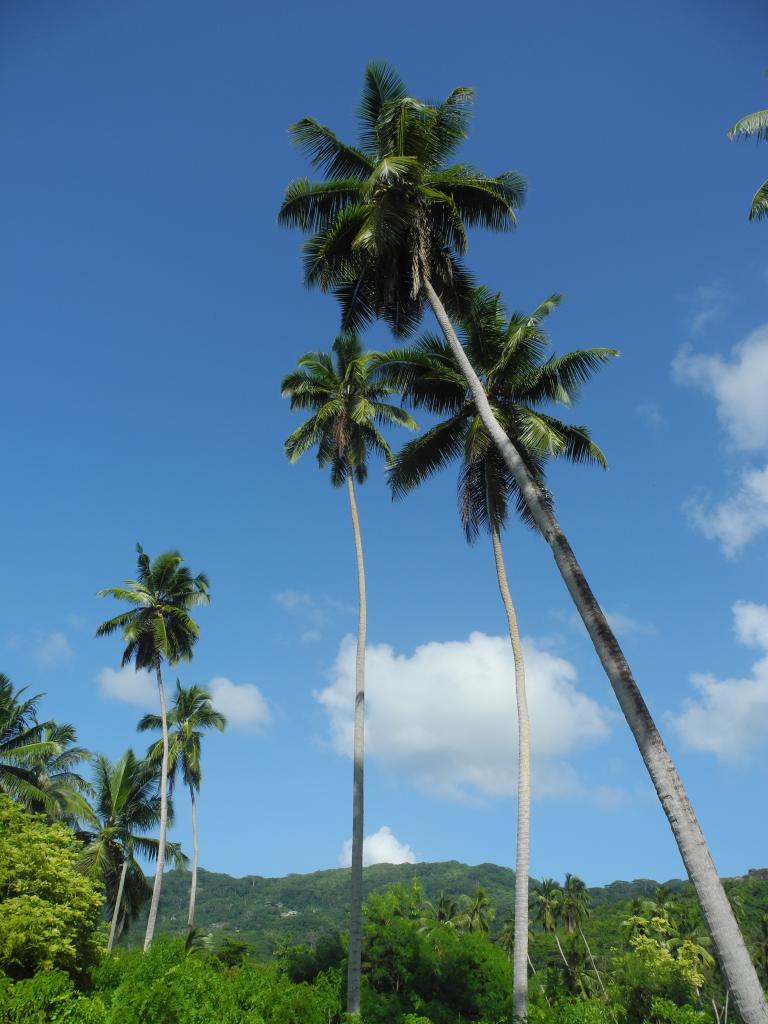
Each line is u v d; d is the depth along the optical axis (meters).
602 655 11.36
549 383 19.91
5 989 13.73
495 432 14.86
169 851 44.44
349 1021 18.30
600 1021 19.98
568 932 76.12
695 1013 22.48
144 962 23.88
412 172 16.44
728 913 8.91
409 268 17.59
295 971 29.94
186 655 38.69
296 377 27.73
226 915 159.00
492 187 17.83
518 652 20.73
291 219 18.20
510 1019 18.44
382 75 17.88
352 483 27.14
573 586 12.27
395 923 30.75
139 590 38.50
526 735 19.67
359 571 25.55
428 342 20.39
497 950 30.12
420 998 27.09
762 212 17.61
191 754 45.72
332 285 18.50
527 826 18.73
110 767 44.00
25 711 39.00
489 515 22.00
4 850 20.27
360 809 21.41
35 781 39.47
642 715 10.53
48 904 19.45
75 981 20.08
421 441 20.38
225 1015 15.67
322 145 17.97
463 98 17.39
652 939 52.88
